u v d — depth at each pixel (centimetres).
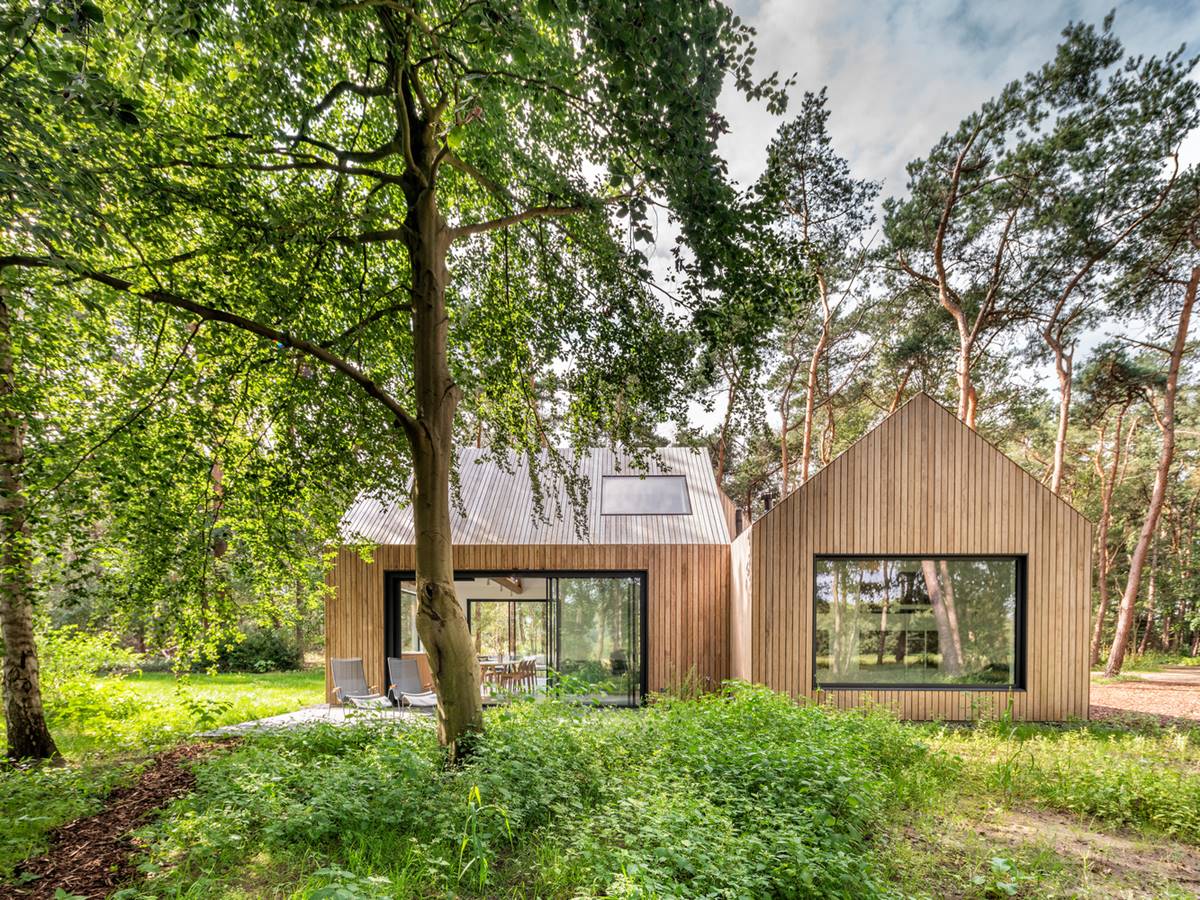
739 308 583
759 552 956
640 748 568
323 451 673
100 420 560
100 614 634
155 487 561
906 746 616
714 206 486
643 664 1102
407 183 573
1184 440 2075
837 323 1820
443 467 564
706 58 405
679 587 1109
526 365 732
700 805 411
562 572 1117
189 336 599
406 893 339
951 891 379
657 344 671
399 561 1112
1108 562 2273
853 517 962
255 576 682
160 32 373
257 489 622
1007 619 954
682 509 1212
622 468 1307
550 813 445
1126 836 475
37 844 413
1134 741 732
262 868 373
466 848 389
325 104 518
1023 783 560
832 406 2100
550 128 607
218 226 541
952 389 1953
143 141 464
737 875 332
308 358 629
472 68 487
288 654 1809
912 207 1440
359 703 1004
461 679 543
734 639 1072
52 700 847
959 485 963
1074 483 2311
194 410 593
